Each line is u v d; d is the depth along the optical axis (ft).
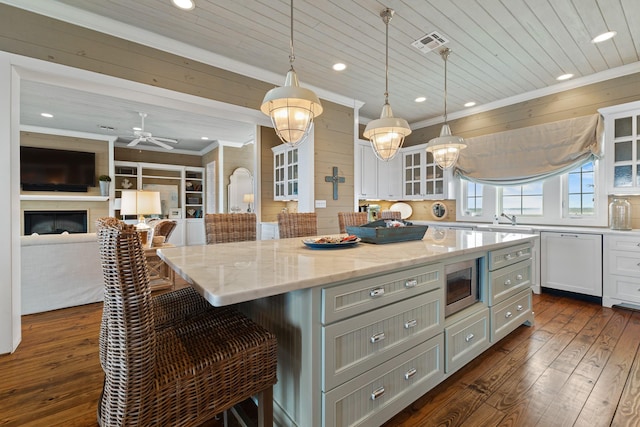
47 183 19.90
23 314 9.71
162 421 3.23
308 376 3.97
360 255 5.52
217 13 8.27
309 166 13.41
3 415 5.20
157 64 9.39
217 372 3.63
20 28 7.50
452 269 6.26
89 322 9.20
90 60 8.36
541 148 12.84
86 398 5.66
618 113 10.78
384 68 11.41
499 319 7.44
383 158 8.86
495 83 12.66
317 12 8.24
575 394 5.70
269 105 6.48
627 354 7.14
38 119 18.08
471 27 8.86
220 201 23.77
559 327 8.80
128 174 24.97
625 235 10.05
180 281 13.93
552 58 10.59
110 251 3.03
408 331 5.15
